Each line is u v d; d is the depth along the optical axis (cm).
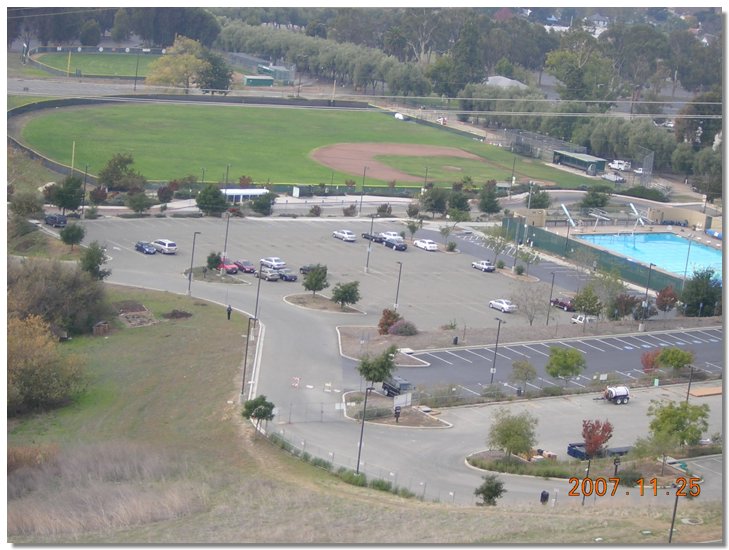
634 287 12250
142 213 13450
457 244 13550
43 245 11569
